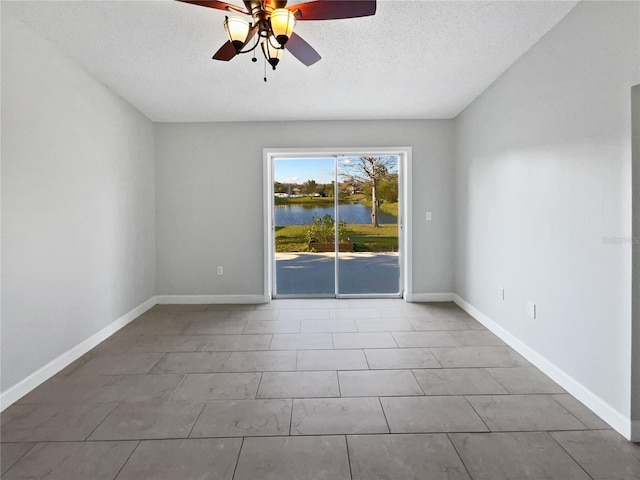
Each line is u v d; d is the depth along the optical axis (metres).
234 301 4.57
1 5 2.10
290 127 4.48
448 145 4.46
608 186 1.96
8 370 2.19
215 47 2.62
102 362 2.80
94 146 3.14
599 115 2.01
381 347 3.07
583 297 2.17
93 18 2.24
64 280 2.73
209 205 4.52
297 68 2.98
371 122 4.46
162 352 2.99
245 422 1.98
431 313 4.04
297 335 3.37
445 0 2.09
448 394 2.28
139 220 4.07
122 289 3.66
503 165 3.16
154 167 4.47
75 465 1.65
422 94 3.62
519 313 2.93
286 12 1.76
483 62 2.91
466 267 4.11
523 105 2.81
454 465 1.64
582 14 2.12
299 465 1.65
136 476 1.58
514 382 2.44
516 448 1.76
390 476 1.58
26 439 1.84
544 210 2.56
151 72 3.04
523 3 2.13
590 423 1.97
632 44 1.78
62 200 2.71
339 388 2.36
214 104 3.84
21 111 2.29
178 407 2.14
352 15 1.87
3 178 2.16
